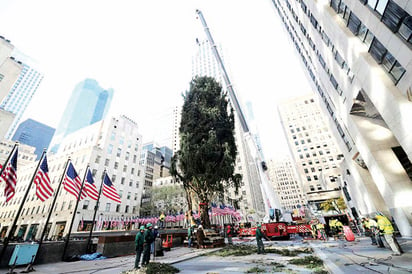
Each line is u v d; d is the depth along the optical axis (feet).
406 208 50.96
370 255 27.12
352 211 111.45
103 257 38.91
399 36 36.65
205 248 49.39
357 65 50.75
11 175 31.22
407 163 56.75
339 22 55.01
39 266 30.83
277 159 499.51
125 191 163.02
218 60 126.72
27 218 140.77
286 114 271.28
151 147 323.78
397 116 41.78
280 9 116.67
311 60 92.79
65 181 43.01
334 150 227.81
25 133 598.34
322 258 26.84
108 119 172.55
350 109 66.03
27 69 535.60
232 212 125.59
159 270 24.45
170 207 185.68
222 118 77.77
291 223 71.97
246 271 22.22
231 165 66.13
